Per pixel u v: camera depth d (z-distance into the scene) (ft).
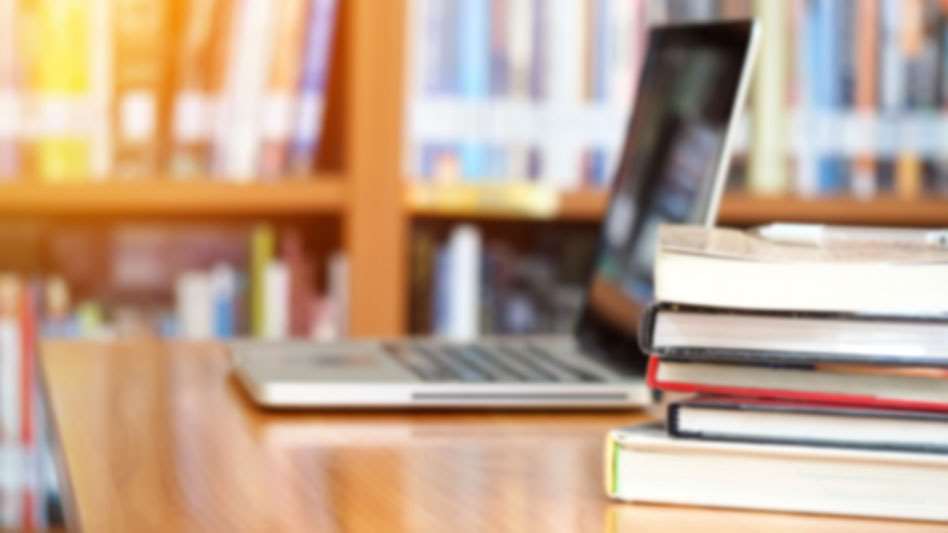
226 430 3.28
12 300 7.18
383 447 3.09
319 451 3.04
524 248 8.59
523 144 7.37
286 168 7.18
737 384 2.52
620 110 7.44
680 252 2.51
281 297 7.44
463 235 7.59
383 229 7.20
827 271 2.44
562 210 7.32
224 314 7.46
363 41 7.13
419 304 7.63
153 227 8.13
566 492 2.63
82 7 6.91
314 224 8.44
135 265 8.12
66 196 6.91
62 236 8.01
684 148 4.14
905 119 7.70
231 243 8.26
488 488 2.66
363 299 7.21
